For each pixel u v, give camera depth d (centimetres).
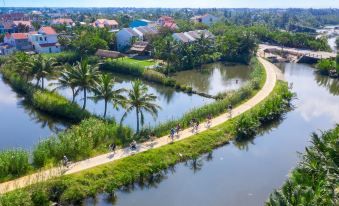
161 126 5656
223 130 5906
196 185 4556
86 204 4038
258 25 19588
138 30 14600
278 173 4875
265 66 11156
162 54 10600
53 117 6706
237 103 7231
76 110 6506
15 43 13312
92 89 6284
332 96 8738
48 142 4797
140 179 4562
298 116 7181
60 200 3947
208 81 9738
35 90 7650
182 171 4866
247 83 8406
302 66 12438
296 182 3672
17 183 4066
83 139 4931
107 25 19875
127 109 5541
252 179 4712
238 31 14012
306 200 3167
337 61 10925
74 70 6706
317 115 7275
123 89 6147
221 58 12656
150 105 5591
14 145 5588
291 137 6112
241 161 5200
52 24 19388
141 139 5353
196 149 5334
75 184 4138
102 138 5200
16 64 8619
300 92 9038
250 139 5978
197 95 8362
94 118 5834
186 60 10981
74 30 15438
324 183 3556
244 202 4212
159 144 5272
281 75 10325
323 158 3988
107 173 4434
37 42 13150
